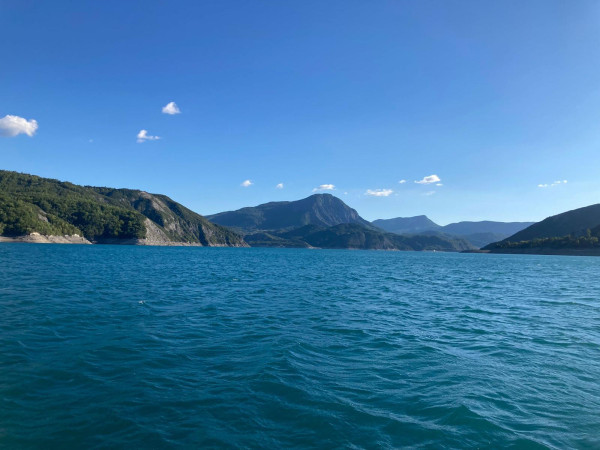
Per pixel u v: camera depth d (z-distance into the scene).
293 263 93.00
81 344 15.23
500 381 12.45
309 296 32.09
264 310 24.58
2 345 14.52
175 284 37.56
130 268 55.59
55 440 8.06
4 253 78.38
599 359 15.16
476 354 15.58
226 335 17.62
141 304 24.97
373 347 16.31
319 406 10.20
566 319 24.02
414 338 18.08
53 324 18.27
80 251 111.19
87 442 8.04
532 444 8.54
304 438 8.55
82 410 9.50
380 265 97.00
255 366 13.23
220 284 39.25
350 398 10.80
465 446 8.41
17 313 20.30
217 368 12.99
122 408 9.70
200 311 23.47
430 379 12.51
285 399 10.57
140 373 12.26
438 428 9.16
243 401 10.36
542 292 39.94
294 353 14.94
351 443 8.40
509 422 9.55
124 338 16.38
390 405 10.41
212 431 8.71
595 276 67.19
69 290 29.72
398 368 13.58
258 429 8.88
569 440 8.77
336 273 61.78
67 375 11.81
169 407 9.87
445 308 27.73
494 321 22.91
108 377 11.80
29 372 11.86
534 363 14.48
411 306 28.22
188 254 136.12
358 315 23.81
